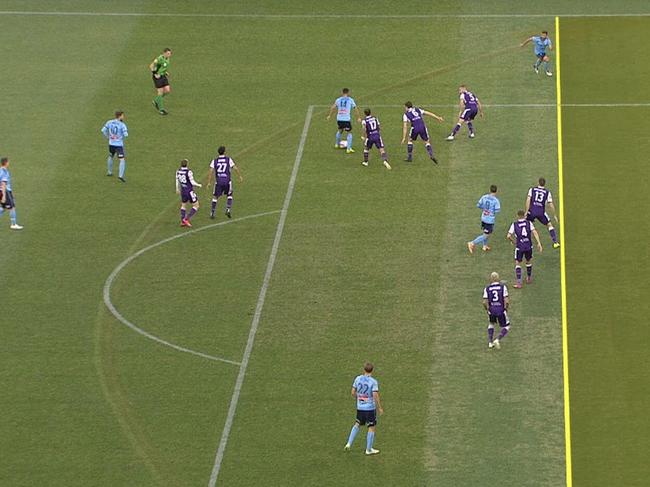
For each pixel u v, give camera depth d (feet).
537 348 570.05
